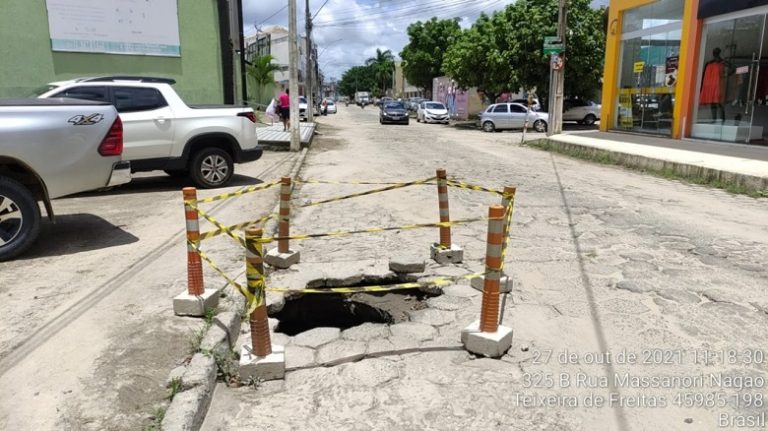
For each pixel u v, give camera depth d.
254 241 3.45
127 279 5.02
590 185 10.43
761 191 9.38
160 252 5.89
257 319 3.52
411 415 3.14
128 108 9.09
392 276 5.33
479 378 3.51
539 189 9.90
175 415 2.94
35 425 2.89
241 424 3.08
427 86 54.69
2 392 3.19
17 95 14.37
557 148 17.05
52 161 5.55
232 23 23.62
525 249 6.10
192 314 4.19
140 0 15.61
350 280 5.27
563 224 7.23
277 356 3.57
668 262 5.62
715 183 10.35
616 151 13.74
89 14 14.99
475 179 11.07
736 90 14.54
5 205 5.50
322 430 3.02
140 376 3.36
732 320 4.23
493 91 30.30
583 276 5.23
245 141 10.07
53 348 3.69
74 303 4.46
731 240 6.45
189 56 16.62
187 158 9.59
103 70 15.44
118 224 7.17
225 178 10.03
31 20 14.32
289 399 3.32
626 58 19.47
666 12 16.97
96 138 5.81
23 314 4.24
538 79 28.83
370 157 15.12
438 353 3.84
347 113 59.00
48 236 6.55
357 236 6.72
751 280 5.08
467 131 27.98
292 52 15.70
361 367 3.67
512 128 27.50
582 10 27.91
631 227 7.07
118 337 3.86
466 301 4.73
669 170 11.80
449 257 5.67
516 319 4.32
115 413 3.00
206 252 5.93
